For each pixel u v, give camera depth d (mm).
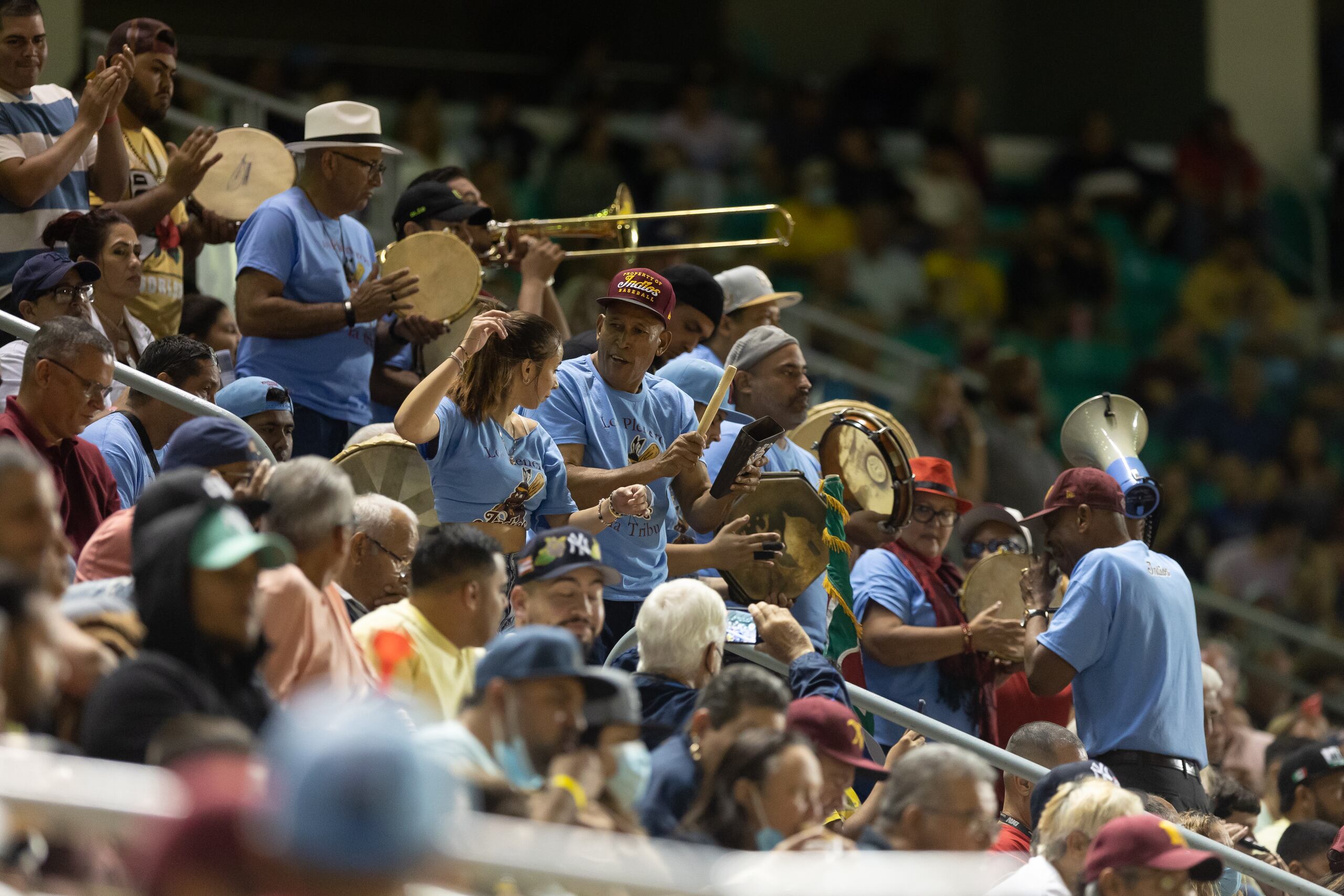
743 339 23859
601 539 20938
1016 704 24781
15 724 11914
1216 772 25578
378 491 21172
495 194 48562
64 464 18391
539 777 13914
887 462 23812
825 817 16344
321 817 7918
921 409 35875
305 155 25562
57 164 23062
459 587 16359
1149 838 16047
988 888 15336
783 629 19281
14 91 24031
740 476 20859
